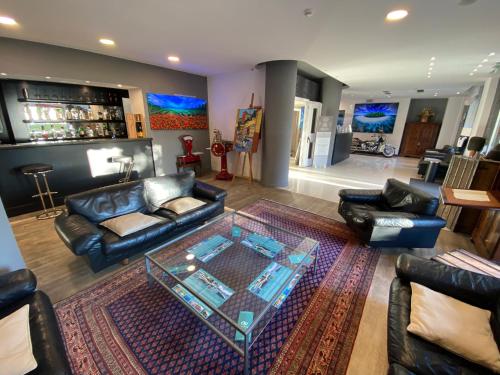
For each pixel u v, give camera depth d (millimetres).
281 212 3641
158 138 4961
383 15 2318
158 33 2875
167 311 1776
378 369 1396
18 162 3258
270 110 4551
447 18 2355
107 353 1468
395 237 2451
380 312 1800
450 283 1404
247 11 2273
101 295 1923
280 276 1866
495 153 2877
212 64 4465
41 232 2908
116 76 4086
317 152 7027
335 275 2207
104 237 2146
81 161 3855
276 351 1490
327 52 3553
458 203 1842
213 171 6301
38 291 1461
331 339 1578
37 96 4137
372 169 7039
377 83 6312
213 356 1453
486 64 4027
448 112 9227
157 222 2473
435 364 1033
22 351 1045
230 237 2455
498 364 999
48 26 2674
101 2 2105
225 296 1679
